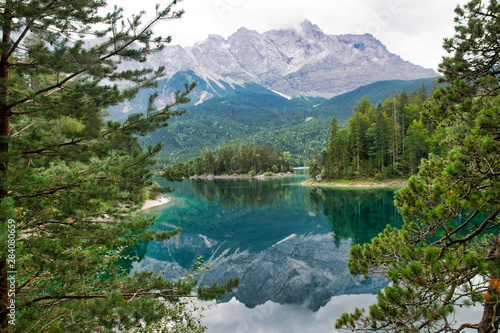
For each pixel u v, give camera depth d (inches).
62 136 205.2
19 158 173.0
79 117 211.0
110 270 252.4
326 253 805.2
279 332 397.1
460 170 171.8
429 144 2080.5
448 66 257.1
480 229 183.3
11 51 182.5
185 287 221.5
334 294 547.8
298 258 778.2
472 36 235.3
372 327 204.4
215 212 1573.6
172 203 1923.0
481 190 181.6
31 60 205.5
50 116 197.6
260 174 4677.7
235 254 839.1
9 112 191.6
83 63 191.8
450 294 167.0
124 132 232.1
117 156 244.8
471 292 161.2
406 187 237.6
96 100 210.2
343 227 1070.4
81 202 191.0
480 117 173.3
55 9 181.6
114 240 223.9
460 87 237.3
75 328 178.1
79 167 222.2
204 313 469.7
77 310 184.4
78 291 218.8
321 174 2630.4
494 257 176.4
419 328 166.6
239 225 1253.1
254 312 471.5
